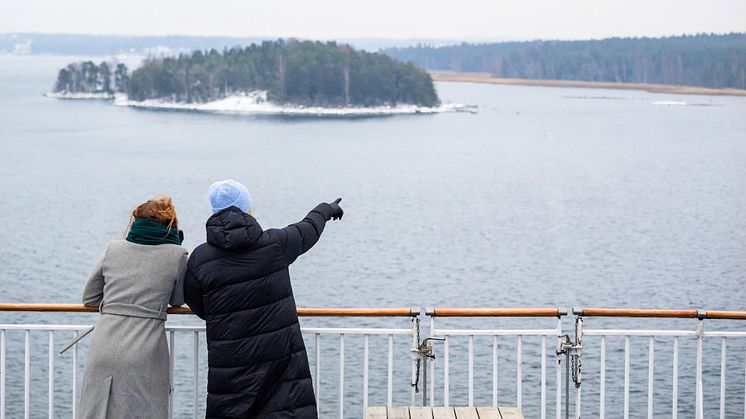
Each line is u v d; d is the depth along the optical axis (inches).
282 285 171.0
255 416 169.9
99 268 177.8
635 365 1230.3
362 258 2511.1
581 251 2691.9
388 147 6382.9
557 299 2074.3
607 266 2453.2
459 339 1328.7
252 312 167.6
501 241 2881.4
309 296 2043.6
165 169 4857.3
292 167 5068.9
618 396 1101.7
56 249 2637.8
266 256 168.9
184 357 1224.8
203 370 1154.0
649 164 5442.9
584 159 5728.3
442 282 2245.3
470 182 4626.0
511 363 1209.4
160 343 176.2
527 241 2883.9
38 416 1042.7
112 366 172.6
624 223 3292.3
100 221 3223.4
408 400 1069.8
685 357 1259.8
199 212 3400.6
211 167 4972.9
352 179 4643.2
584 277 2315.5
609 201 3934.5
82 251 2613.2
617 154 6038.4
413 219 3366.1
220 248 168.4
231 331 167.3
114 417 172.2
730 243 2822.3
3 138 6579.7
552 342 1328.7
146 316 175.3
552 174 4975.4
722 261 2498.8
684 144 6737.2
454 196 4094.5
